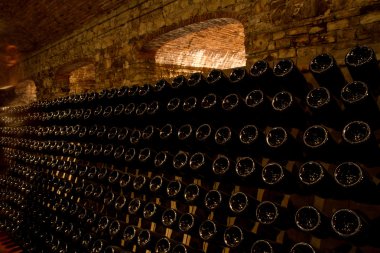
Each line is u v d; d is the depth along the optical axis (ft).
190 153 7.17
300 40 9.80
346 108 4.64
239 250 5.48
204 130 6.34
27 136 14.08
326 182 4.48
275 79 5.71
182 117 7.36
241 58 20.81
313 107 4.64
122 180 8.25
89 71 24.04
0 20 20.29
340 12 8.99
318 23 9.42
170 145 7.57
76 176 10.23
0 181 15.15
